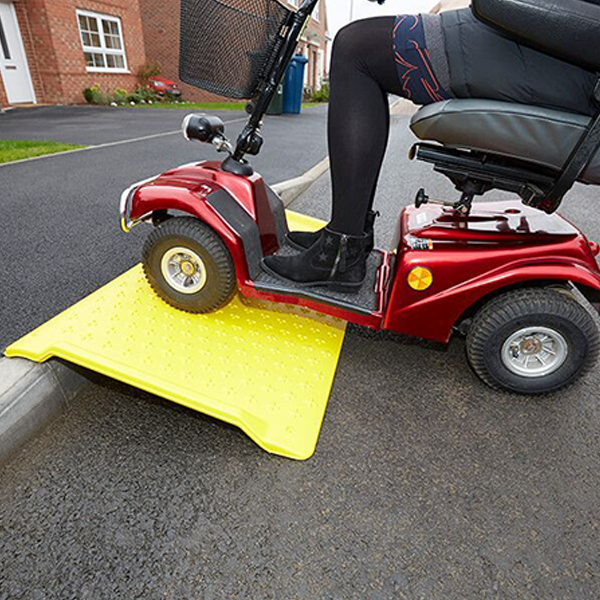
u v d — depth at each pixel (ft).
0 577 3.53
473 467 4.79
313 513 4.20
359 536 4.02
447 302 5.28
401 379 6.07
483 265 5.12
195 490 4.35
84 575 3.58
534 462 4.89
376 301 5.71
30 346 5.03
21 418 4.66
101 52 38.78
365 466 4.72
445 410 5.57
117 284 6.51
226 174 5.92
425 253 5.23
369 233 5.84
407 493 4.45
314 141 22.98
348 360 6.36
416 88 4.49
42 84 34.94
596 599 3.62
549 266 5.02
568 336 5.21
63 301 6.67
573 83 4.06
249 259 5.59
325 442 4.98
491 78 4.16
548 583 3.73
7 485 4.28
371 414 5.43
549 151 4.30
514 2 3.64
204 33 5.08
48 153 15.92
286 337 6.06
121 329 5.59
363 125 4.68
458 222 5.56
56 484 4.31
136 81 43.55
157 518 4.06
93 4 36.40
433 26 4.21
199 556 3.78
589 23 3.57
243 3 4.91
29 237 8.86
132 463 4.58
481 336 5.36
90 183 12.66
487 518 4.25
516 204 6.62
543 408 5.66
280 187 12.63
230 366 5.42
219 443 4.88
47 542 3.80
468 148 4.57
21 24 32.71
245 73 5.35
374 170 4.92
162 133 22.31
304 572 3.71
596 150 4.15
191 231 5.49
